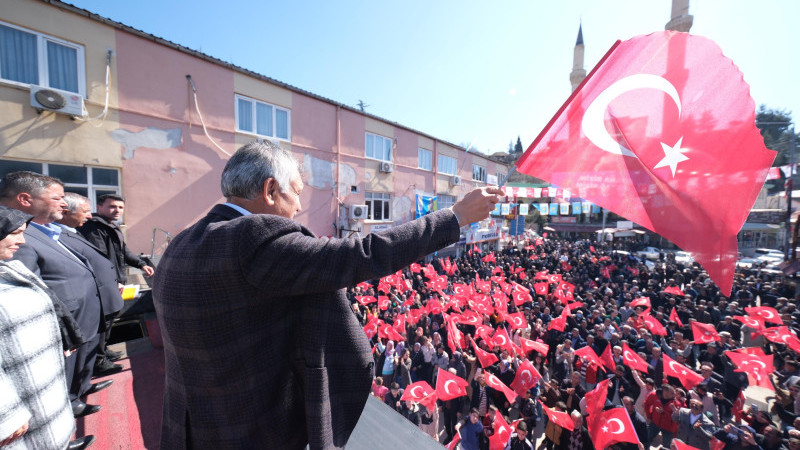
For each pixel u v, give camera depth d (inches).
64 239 102.8
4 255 61.6
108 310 112.8
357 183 576.1
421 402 224.2
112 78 325.4
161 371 112.2
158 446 78.9
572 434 219.3
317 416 36.0
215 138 397.7
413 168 699.4
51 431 64.5
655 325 333.1
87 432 82.8
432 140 758.5
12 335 58.8
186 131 374.6
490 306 402.9
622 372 283.7
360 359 40.6
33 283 66.3
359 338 41.4
